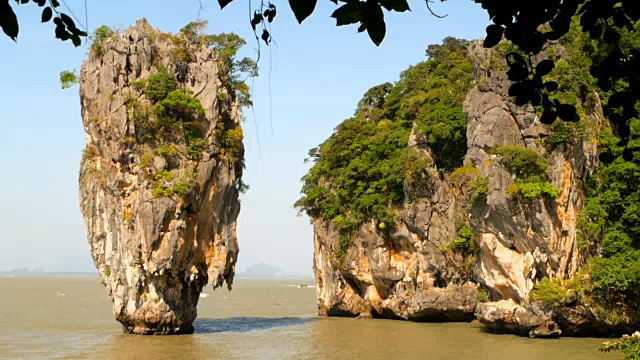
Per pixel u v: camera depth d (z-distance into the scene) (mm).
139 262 46656
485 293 46938
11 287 144000
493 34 6051
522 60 6324
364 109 74062
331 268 67000
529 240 41531
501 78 44562
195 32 53875
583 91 41438
